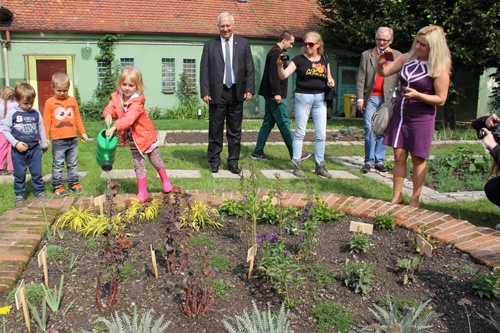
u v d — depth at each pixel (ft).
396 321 8.77
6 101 23.73
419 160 16.90
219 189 18.26
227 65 23.03
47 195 19.57
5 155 24.17
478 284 10.48
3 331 8.69
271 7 73.92
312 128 46.98
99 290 9.84
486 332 9.14
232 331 8.23
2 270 10.83
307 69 22.91
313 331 9.07
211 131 23.90
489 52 46.91
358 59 65.67
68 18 61.52
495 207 19.22
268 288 10.43
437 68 15.64
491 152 13.16
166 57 64.85
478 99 68.33
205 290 9.37
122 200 15.96
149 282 10.62
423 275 11.25
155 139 17.06
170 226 11.08
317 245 12.87
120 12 64.39
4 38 58.29
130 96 16.37
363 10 54.80
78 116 20.20
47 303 9.66
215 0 71.15
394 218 14.55
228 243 12.91
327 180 23.17
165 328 8.50
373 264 11.75
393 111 17.15
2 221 14.01
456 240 13.02
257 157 28.32
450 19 47.24
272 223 14.17
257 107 70.08
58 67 61.16
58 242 12.95
